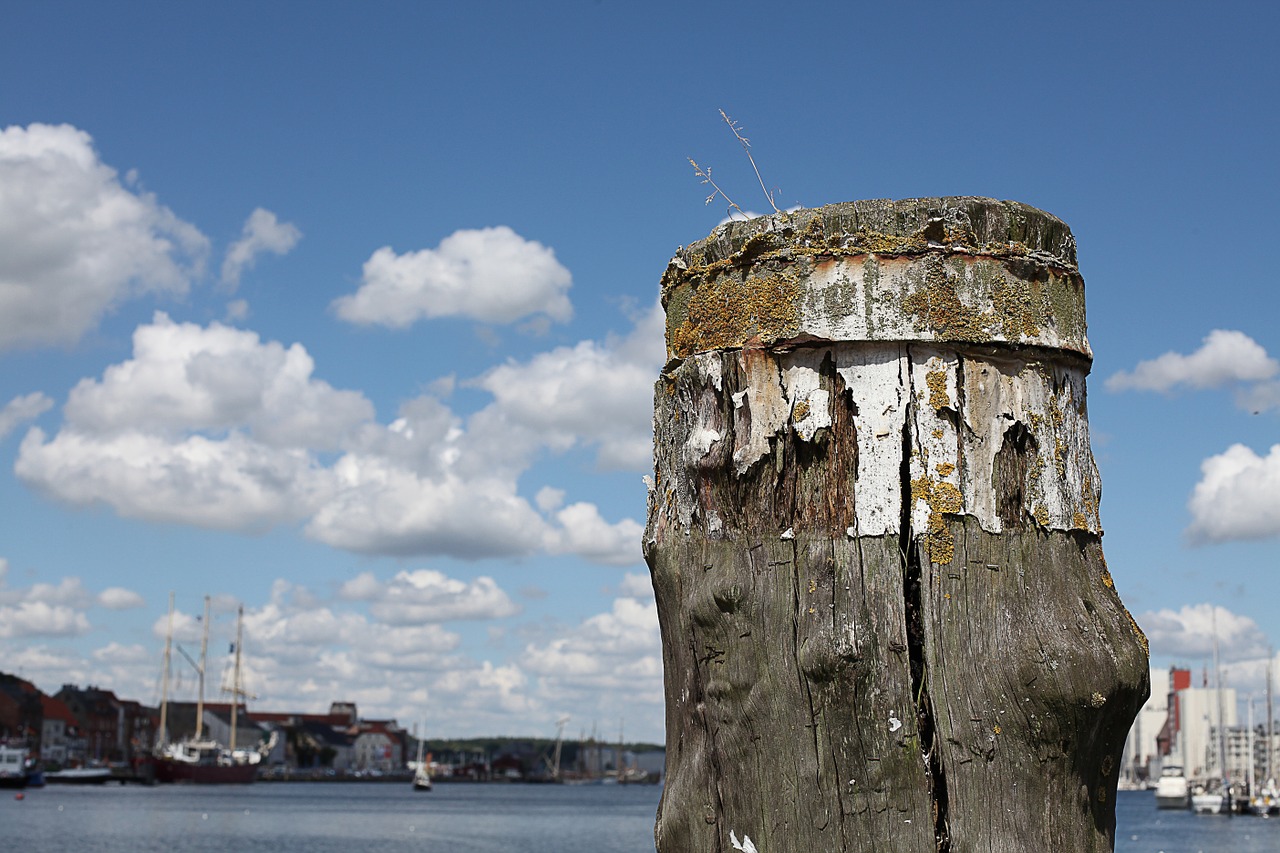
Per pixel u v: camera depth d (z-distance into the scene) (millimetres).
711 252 2824
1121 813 94188
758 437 2637
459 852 53250
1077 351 2721
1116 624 2574
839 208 2674
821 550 2566
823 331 2617
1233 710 135375
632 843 60469
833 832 2488
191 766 131750
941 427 2584
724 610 2615
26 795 104375
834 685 2500
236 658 138000
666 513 2807
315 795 132500
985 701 2477
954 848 2443
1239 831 66438
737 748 2592
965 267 2629
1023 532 2584
